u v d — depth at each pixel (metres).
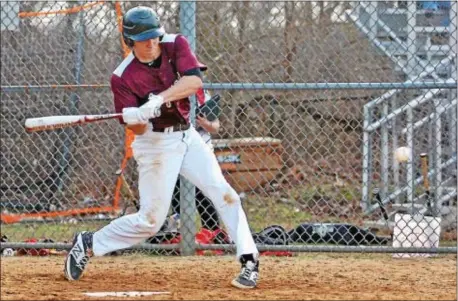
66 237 19.31
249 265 11.34
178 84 10.66
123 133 21.47
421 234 16.52
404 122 21.56
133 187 21.52
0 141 21.28
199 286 11.69
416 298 10.34
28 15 19.69
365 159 20.55
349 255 16.70
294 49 24.66
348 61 24.33
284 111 24.23
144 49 10.71
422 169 18.53
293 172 24.14
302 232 17.38
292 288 11.50
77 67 20.56
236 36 24.58
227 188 11.34
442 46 20.28
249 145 23.36
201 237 16.56
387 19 22.17
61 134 21.20
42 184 20.83
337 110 24.09
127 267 14.16
